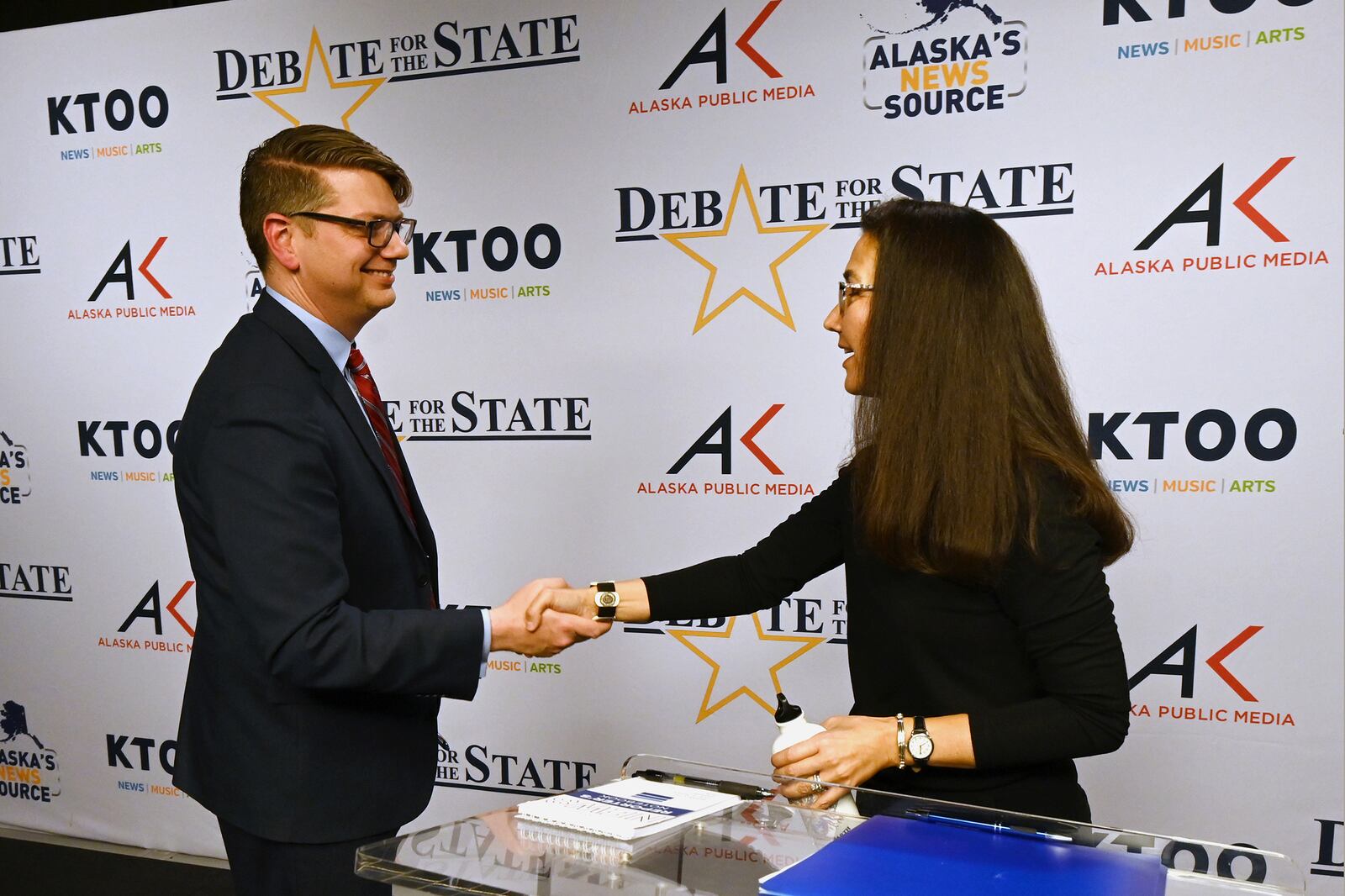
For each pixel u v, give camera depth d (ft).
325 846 4.50
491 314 8.46
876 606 4.15
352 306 4.83
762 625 8.17
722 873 2.66
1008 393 3.83
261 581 4.10
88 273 9.33
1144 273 7.06
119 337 9.32
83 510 9.64
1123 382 7.17
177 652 9.55
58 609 9.85
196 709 4.81
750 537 8.08
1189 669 7.27
